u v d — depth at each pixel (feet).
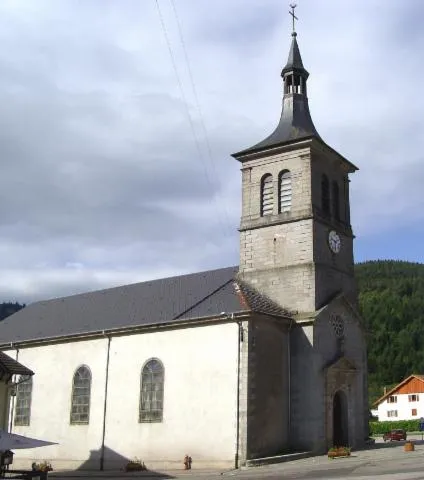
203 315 95.04
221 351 90.43
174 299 109.29
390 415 265.75
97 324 113.39
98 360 106.52
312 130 112.57
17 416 116.37
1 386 75.56
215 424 87.92
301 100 116.57
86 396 106.63
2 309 282.15
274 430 89.92
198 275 117.39
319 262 101.09
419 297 414.82
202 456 88.02
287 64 118.42
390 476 60.85
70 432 106.73
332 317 101.04
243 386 86.58
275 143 107.96
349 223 113.91
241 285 103.96
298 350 95.86
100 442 101.40
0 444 60.75
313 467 76.43
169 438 92.53
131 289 127.13
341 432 99.45
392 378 333.01
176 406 93.09
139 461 94.43
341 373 99.50
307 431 91.81
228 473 78.64
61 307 136.77
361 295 426.92
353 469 71.00
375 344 346.95
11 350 122.01
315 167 106.52
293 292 100.17
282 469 77.10
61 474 92.79
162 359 97.14
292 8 123.24
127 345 103.14
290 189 106.01
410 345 340.80
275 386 91.91
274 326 94.43
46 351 116.26
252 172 111.24
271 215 106.52
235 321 90.12
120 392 101.40
